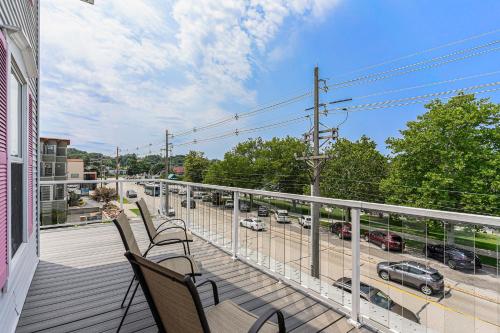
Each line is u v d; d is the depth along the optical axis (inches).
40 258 132.1
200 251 144.4
